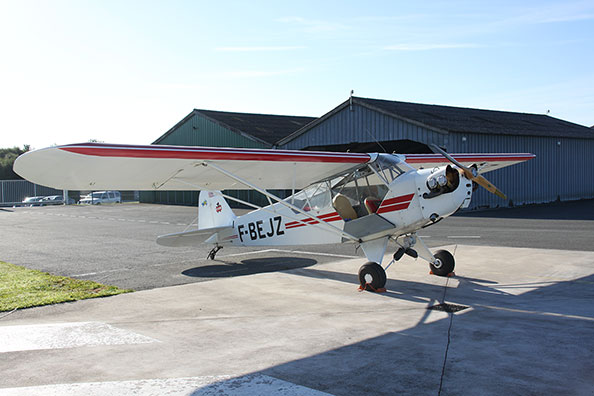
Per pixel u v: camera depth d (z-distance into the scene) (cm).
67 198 3994
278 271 869
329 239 809
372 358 420
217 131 3186
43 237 1546
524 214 1933
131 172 636
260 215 923
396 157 758
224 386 370
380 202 730
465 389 352
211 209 1021
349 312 580
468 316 549
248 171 729
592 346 436
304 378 381
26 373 406
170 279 820
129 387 374
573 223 1552
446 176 664
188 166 657
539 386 354
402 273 820
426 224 716
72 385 379
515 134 2338
